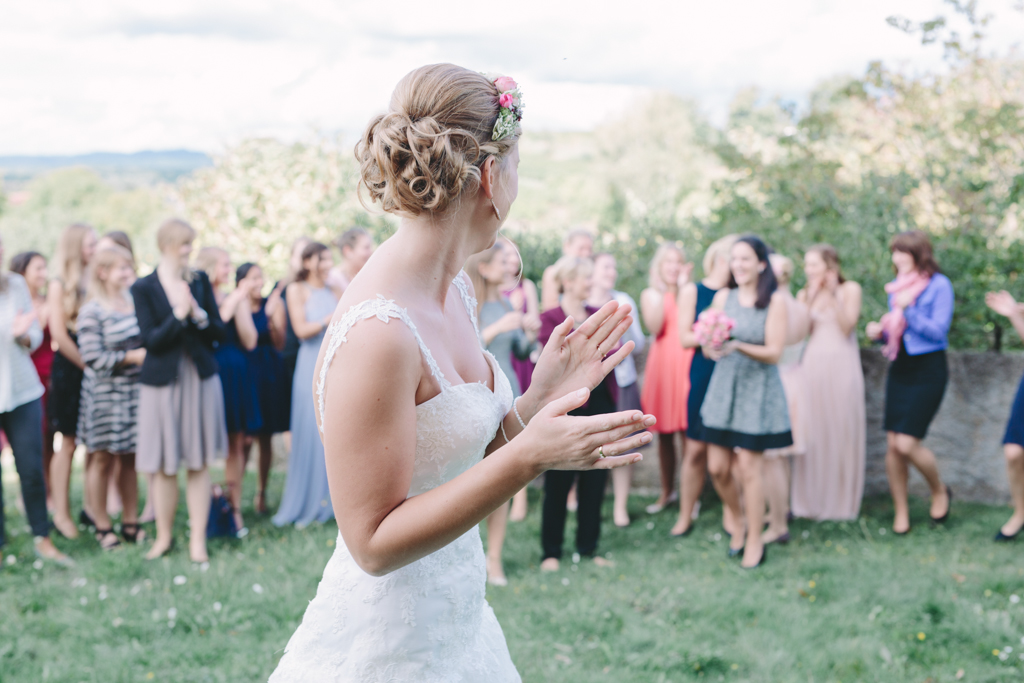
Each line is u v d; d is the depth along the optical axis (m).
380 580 1.33
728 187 7.20
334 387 1.14
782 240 6.59
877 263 5.95
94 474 4.76
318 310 5.11
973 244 5.83
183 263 4.33
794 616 3.59
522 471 1.09
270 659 3.22
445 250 1.28
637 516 5.46
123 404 4.63
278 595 3.83
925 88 6.61
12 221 24.72
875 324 4.96
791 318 4.81
